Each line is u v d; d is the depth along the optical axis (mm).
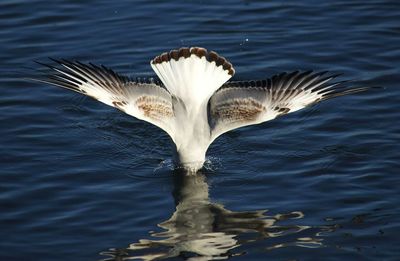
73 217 14750
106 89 14453
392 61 19344
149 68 19188
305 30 20547
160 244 14000
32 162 16250
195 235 14242
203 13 21219
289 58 19547
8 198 15203
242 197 15328
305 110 17766
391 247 13867
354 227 14375
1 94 18328
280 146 16734
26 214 14812
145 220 14688
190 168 15797
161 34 20453
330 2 21547
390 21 20734
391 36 20219
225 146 16781
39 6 21500
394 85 18484
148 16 21109
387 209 14828
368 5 21359
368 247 13875
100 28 20703
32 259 13695
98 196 15336
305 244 13969
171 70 14680
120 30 20625
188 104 15250
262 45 20016
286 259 13594
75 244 14047
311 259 13602
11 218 14695
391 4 21359
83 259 13656
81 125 17422
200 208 15000
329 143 16750
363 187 15438
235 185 15672
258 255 13688
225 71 14555
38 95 18312
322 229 14359
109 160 16406
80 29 20672
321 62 19406
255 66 19250
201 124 15406
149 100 14812
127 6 21516
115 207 15039
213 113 15273
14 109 17844
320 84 14562
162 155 16594
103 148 16750
